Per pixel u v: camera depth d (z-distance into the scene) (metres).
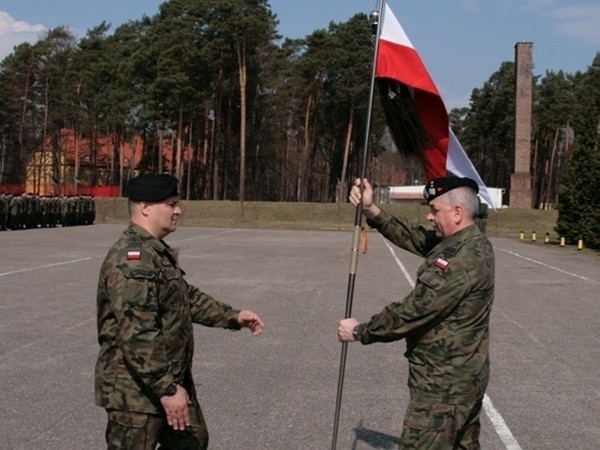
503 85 75.62
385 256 25.69
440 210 3.67
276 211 59.53
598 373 8.05
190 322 3.63
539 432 5.92
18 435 5.52
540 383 7.56
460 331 3.47
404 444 3.52
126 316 3.27
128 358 3.27
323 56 62.47
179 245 30.08
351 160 70.88
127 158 86.44
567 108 71.94
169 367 3.32
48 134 73.69
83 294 13.41
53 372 7.48
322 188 90.88
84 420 5.91
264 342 9.38
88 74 63.72
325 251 27.44
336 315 11.64
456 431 3.44
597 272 21.22
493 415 6.38
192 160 72.38
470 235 3.60
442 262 3.47
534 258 27.22
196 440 3.66
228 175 74.81
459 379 3.45
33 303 12.25
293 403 6.58
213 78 59.59
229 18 53.66
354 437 5.68
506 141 75.75
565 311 12.90
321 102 66.88
